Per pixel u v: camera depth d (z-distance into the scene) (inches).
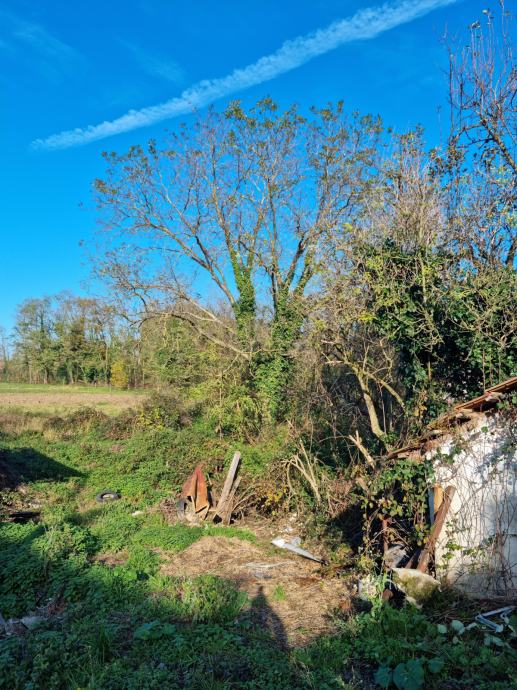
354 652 238.8
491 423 283.7
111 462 740.0
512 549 274.2
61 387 2368.4
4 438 899.4
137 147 871.7
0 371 2874.0
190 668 223.9
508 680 205.5
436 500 299.0
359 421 513.7
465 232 377.7
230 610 289.7
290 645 256.4
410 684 202.1
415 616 252.2
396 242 396.5
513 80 384.2
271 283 840.9
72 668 220.1
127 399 1721.2
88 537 412.2
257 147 849.5
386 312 382.0
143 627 252.7
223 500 502.3
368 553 339.6
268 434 688.4
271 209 858.1
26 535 398.0
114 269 870.4
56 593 309.7
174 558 401.1
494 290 332.8
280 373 753.0
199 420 946.1
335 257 435.2
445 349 366.9
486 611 265.1
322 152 821.9
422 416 372.8
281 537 460.1
